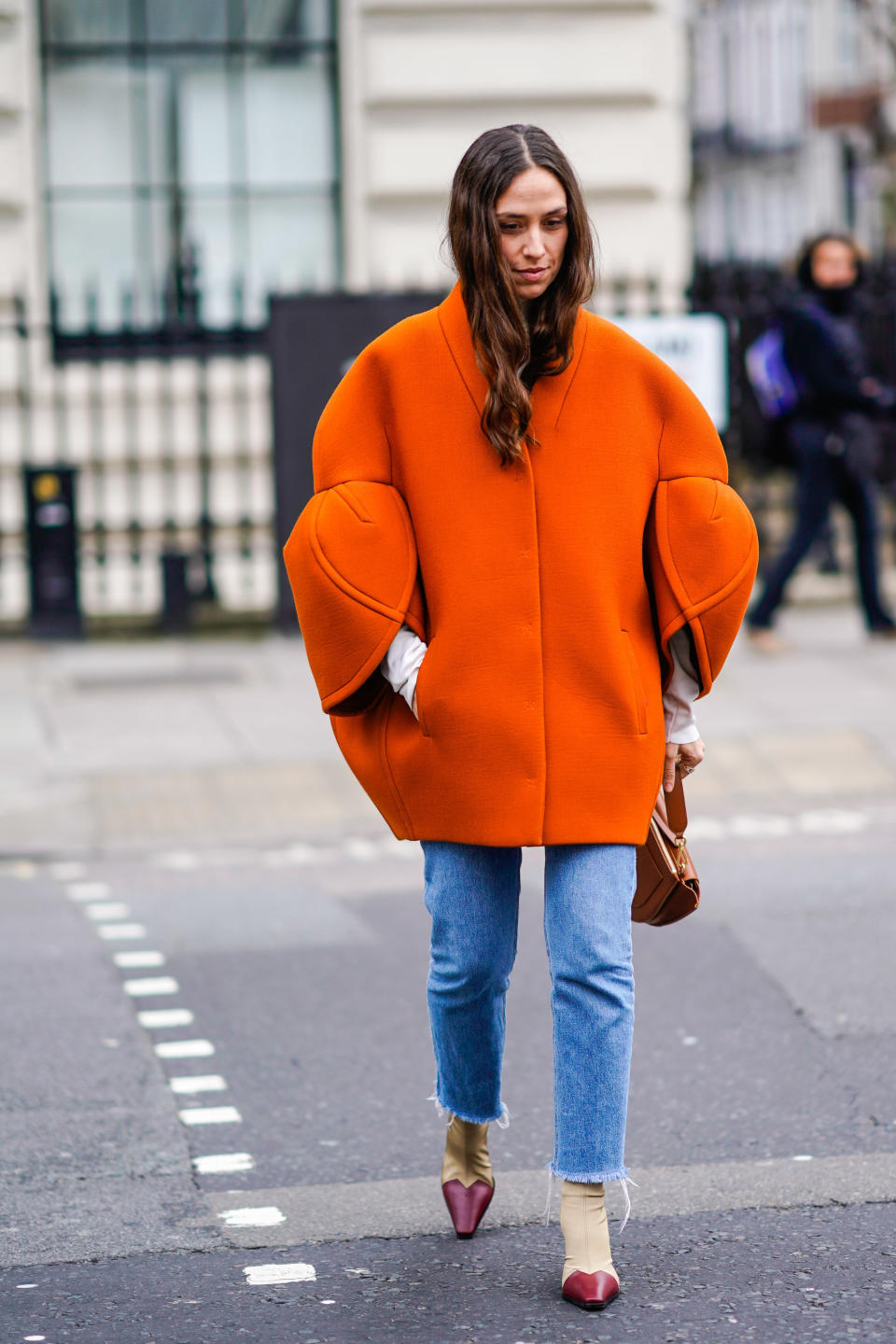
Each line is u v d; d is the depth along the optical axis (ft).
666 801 12.71
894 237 81.15
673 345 39.19
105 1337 11.70
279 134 45.85
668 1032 17.95
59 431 43.42
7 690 35.65
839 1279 12.39
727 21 121.29
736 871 24.35
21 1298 12.37
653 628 12.28
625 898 11.91
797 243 112.57
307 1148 15.21
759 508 45.57
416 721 12.18
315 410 39.17
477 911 12.07
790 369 37.09
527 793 11.76
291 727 32.40
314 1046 17.79
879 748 30.55
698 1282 12.37
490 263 11.39
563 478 11.74
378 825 27.58
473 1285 12.39
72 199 45.47
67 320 45.14
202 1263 12.92
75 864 25.93
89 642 40.52
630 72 45.47
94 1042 17.99
